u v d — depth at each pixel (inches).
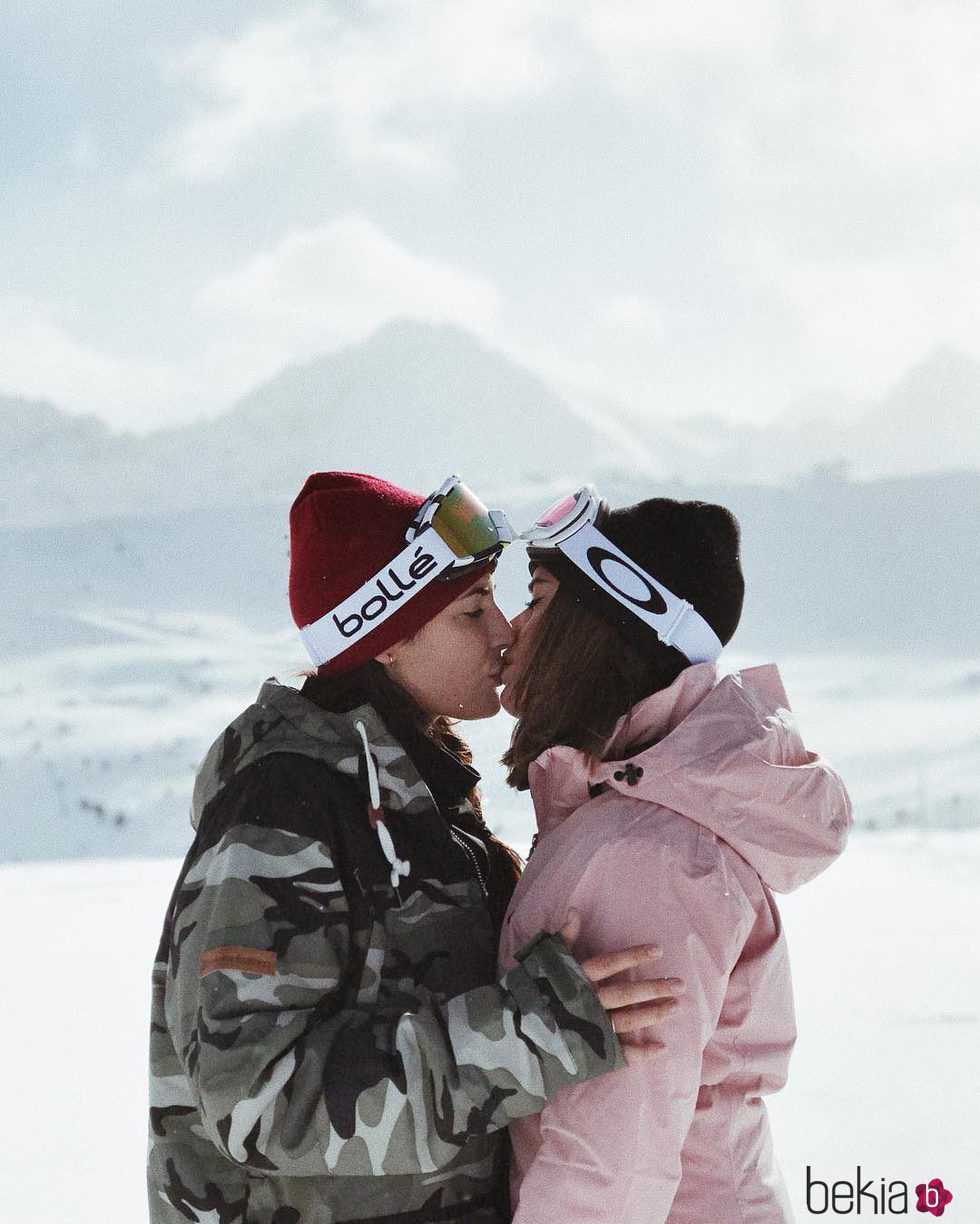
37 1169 149.7
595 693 66.0
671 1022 59.1
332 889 61.0
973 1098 167.8
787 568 3607.3
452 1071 57.1
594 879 61.6
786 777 62.2
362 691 69.7
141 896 373.4
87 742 1812.3
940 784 1562.5
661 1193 59.1
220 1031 57.0
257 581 3408.0
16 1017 223.0
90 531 3782.0
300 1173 56.4
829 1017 210.4
